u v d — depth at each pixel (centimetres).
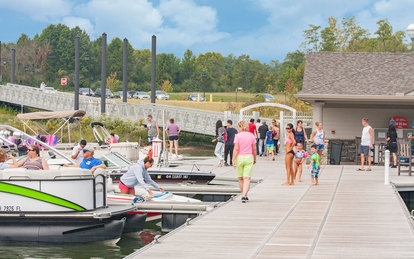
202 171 2356
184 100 9900
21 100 6444
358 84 2927
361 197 1673
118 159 2134
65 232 1405
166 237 1141
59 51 14900
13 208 1402
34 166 1532
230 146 2678
